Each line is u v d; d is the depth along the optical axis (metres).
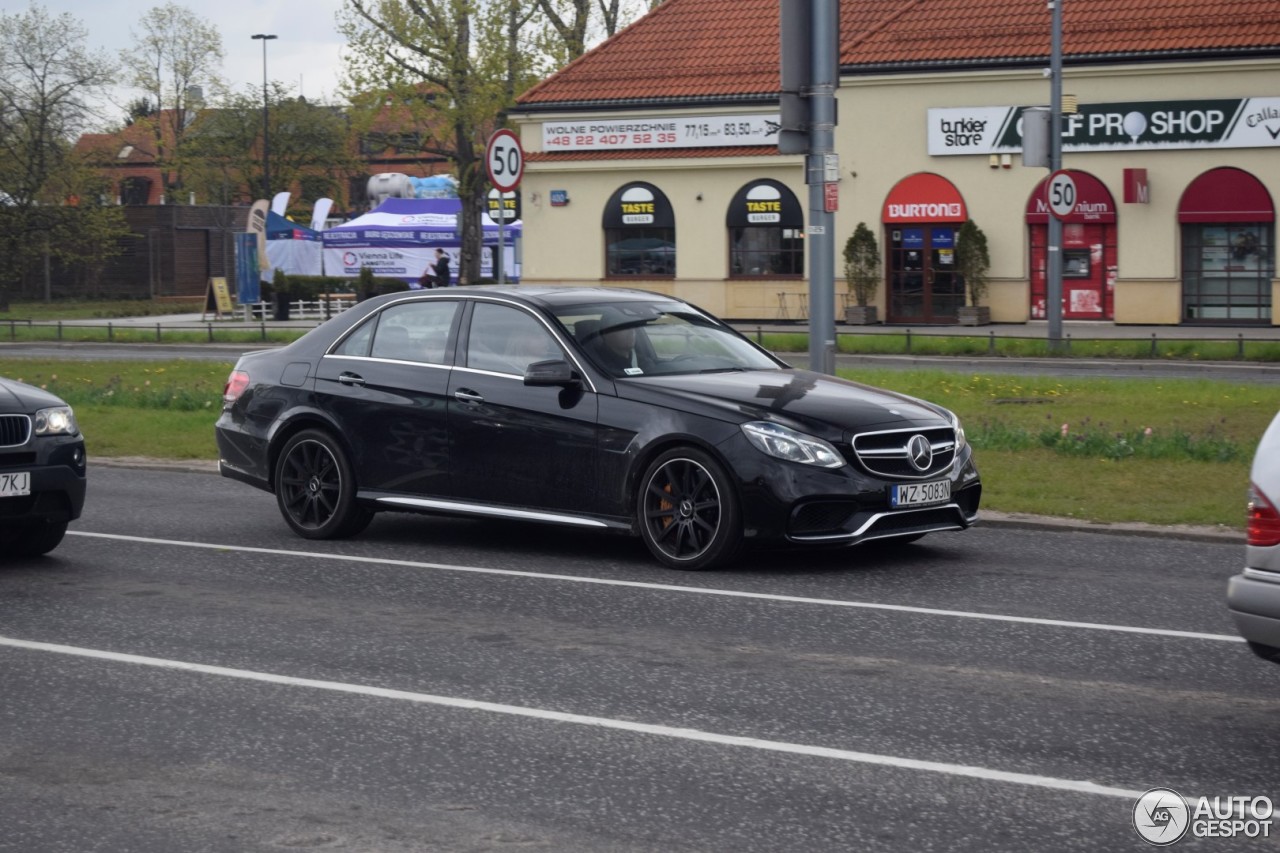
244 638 7.88
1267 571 5.89
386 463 10.66
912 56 39.22
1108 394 20.52
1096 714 6.32
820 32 14.20
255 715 6.45
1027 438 14.82
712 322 10.97
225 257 76.38
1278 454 5.96
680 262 42.78
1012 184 38.56
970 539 10.77
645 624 8.11
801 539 9.13
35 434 9.76
